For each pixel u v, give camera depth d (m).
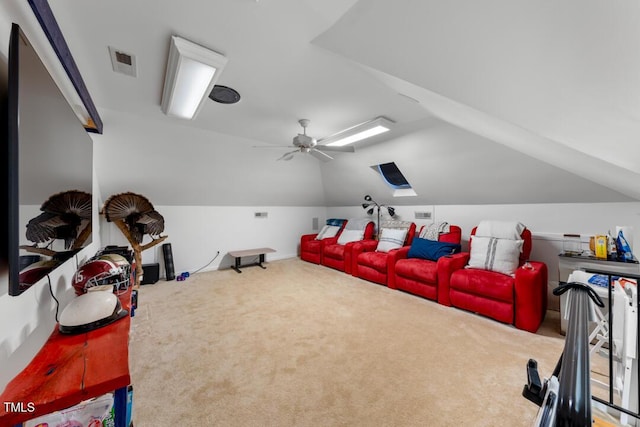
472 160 3.04
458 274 2.77
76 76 1.79
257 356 1.94
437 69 1.30
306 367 1.81
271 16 1.39
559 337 2.22
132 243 3.13
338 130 3.26
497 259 2.69
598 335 1.83
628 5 0.65
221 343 2.12
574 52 0.86
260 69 1.92
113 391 0.86
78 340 1.03
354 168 4.49
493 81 1.20
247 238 5.07
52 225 1.13
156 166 3.61
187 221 4.39
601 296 1.76
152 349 2.02
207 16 1.41
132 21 1.45
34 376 0.82
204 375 1.71
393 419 1.37
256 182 4.69
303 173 5.03
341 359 1.90
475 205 3.65
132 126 3.03
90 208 1.90
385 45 1.32
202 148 3.68
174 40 1.56
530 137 1.63
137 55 1.77
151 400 1.48
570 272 2.36
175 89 2.04
